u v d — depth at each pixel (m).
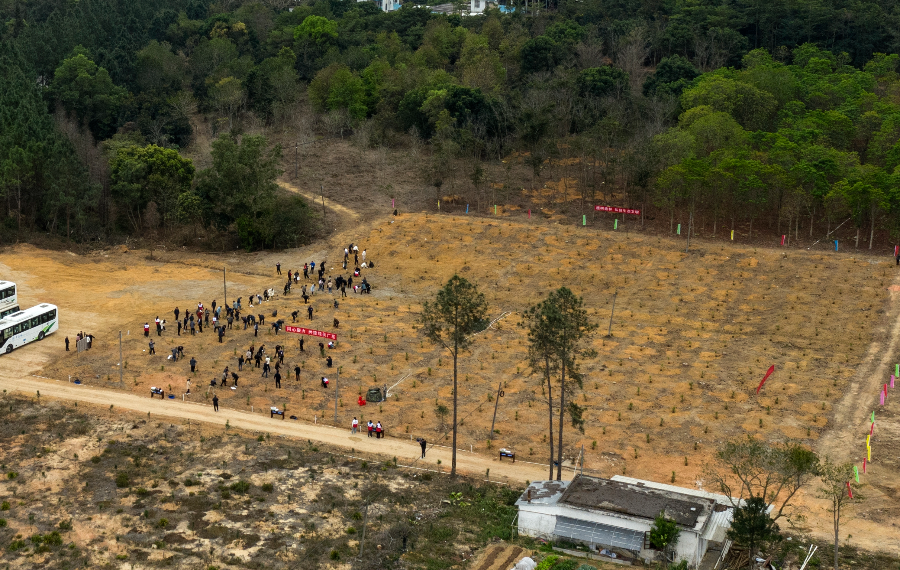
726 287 142.00
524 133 185.12
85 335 127.31
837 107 190.88
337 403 108.75
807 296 137.12
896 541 81.44
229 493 87.44
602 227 165.25
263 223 165.12
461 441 101.25
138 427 101.38
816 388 111.81
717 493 86.50
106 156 185.00
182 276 153.75
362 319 135.75
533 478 93.19
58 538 78.62
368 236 167.25
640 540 77.31
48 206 165.62
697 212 168.50
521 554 77.44
